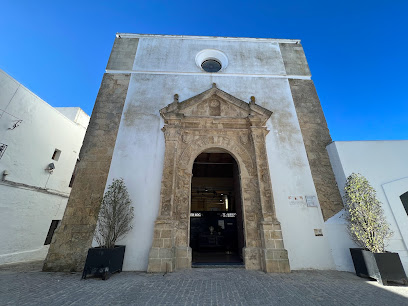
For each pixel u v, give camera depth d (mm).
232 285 4980
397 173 7254
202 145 8469
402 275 5164
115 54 10867
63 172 13094
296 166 8391
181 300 3984
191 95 9984
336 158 8039
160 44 11484
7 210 9258
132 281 5289
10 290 4410
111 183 7676
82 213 7199
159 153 8305
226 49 11656
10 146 9578
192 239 12031
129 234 7027
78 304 3723
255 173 8039
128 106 9398
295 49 11898
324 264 6879
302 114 9664
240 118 8891
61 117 13016
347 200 6676
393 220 6535
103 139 8516
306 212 7598
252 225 7324
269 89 10383
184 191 7699
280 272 6348
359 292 4531
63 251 6680
